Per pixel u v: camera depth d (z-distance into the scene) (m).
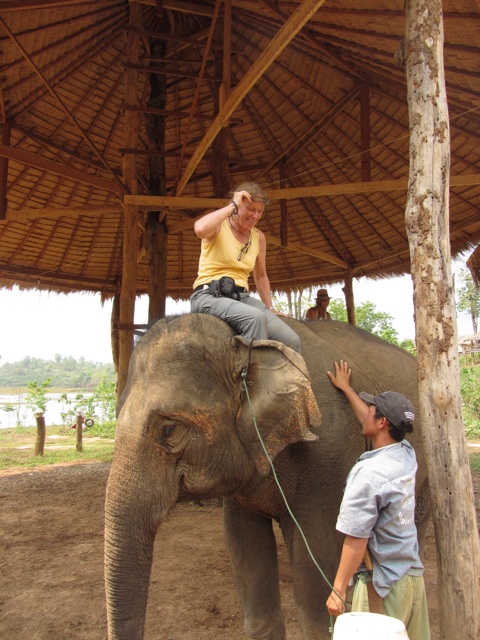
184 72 8.06
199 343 2.84
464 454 2.73
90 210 8.36
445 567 2.68
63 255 12.06
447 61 5.94
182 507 7.57
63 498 8.35
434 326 2.77
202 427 2.74
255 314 2.93
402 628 1.92
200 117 8.01
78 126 7.71
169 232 9.00
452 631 2.63
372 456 2.51
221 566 5.22
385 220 10.81
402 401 2.56
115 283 12.90
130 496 2.59
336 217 11.30
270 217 11.72
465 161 8.53
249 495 3.08
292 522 3.10
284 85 9.05
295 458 3.05
